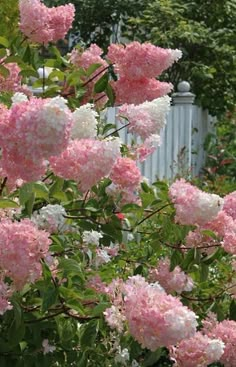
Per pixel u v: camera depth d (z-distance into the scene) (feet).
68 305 12.91
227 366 14.42
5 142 10.80
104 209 14.55
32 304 13.29
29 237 11.48
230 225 14.93
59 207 12.85
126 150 15.58
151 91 15.84
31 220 12.78
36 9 15.34
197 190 13.97
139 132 14.28
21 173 11.29
